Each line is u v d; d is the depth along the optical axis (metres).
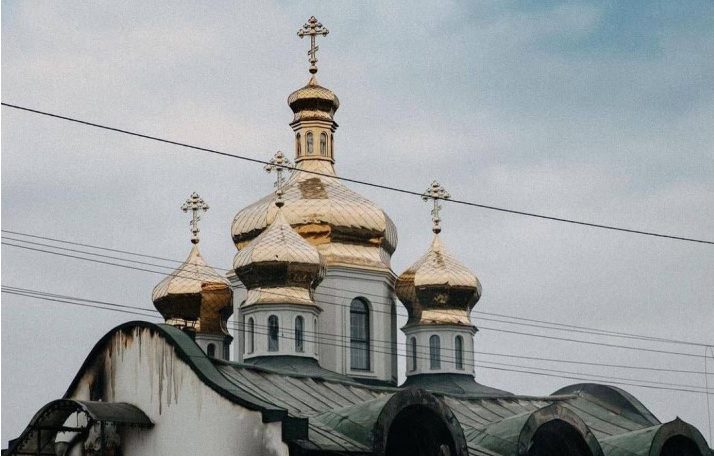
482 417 73.75
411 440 64.25
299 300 81.19
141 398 63.69
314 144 88.75
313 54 90.56
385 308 85.88
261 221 86.56
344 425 61.84
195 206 90.44
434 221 90.12
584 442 68.44
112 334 65.44
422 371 87.06
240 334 84.69
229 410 60.53
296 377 68.94
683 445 72.12
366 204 86.62
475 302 89.25
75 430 63.03
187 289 88.31
